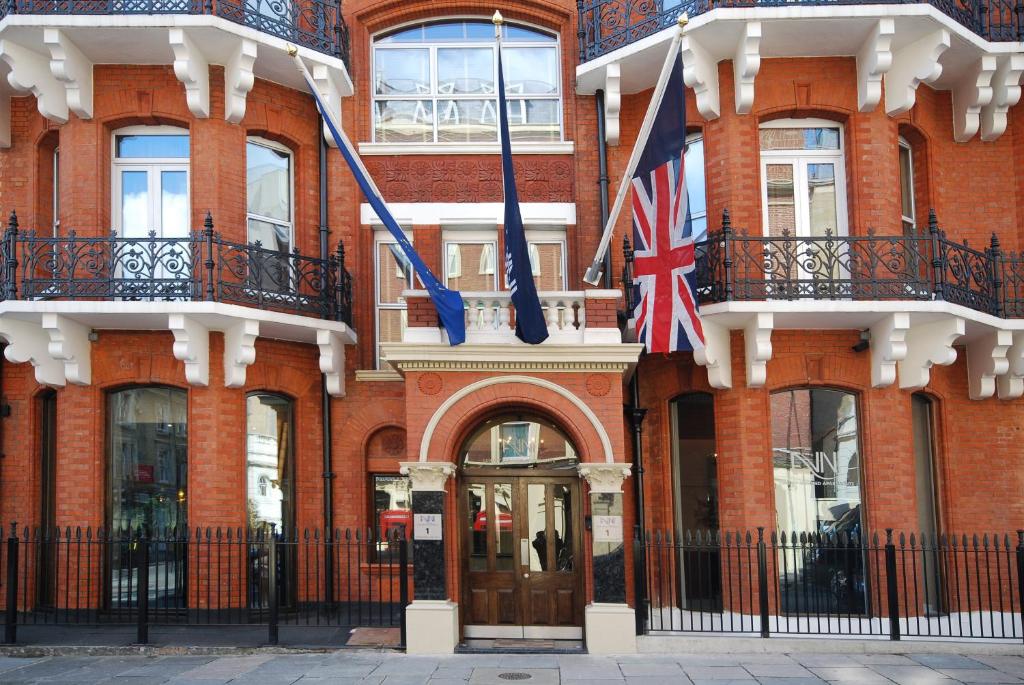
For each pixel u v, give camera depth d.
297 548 13.52
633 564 12.21
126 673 10.17
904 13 12.23
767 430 12.66
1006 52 13.30
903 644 11.17
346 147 11.88
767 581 12.23
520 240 11.36
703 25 12.46
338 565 11.99
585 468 11.37
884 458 12.51
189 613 12.34
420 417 11.56
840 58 13.17
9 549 11.63
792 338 12.87
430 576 11.34
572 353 11.55
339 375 13.73
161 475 13.09
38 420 13.70
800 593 12.57
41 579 13.34
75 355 12.52
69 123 13.12
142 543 11.59
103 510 12.88
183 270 12.56
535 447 12.36
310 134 14.36
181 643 11.40
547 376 11.67
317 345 13.96
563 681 9.71
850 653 11.15
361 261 14.40
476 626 12.01
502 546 12.22
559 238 14.75
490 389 11.63
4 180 13.80
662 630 11.57
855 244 12.70
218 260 12.38
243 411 13.05
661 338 11.66
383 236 14.74
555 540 12.20
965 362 13.77
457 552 11.88
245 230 13.36
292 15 13.55
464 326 11.63
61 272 12.36
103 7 12.70
